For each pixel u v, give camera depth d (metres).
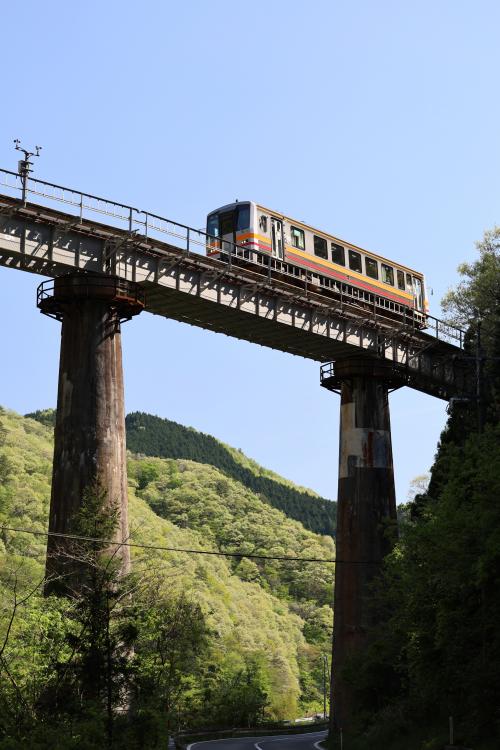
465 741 29.42
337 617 58.22
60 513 42.66
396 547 46.59
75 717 29.59
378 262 67.69
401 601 40.97
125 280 45.66
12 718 28.95
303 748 52.44
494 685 29.25
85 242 44.50
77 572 36.78
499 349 57.47
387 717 42.84
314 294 55.62
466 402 53.28
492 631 30.09
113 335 45.22
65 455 43.41
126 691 32.22
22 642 33.81
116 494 43.53
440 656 32.78
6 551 112.00
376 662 47.69
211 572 171.62
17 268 42.94
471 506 32.00
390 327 61.78
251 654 132.50
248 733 77.81
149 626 38.53
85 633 31.98
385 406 62.09
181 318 54.19
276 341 59.19
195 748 53.00
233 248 58.38
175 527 197.00
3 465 151.12
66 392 44.22
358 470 60.25
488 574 28.17
